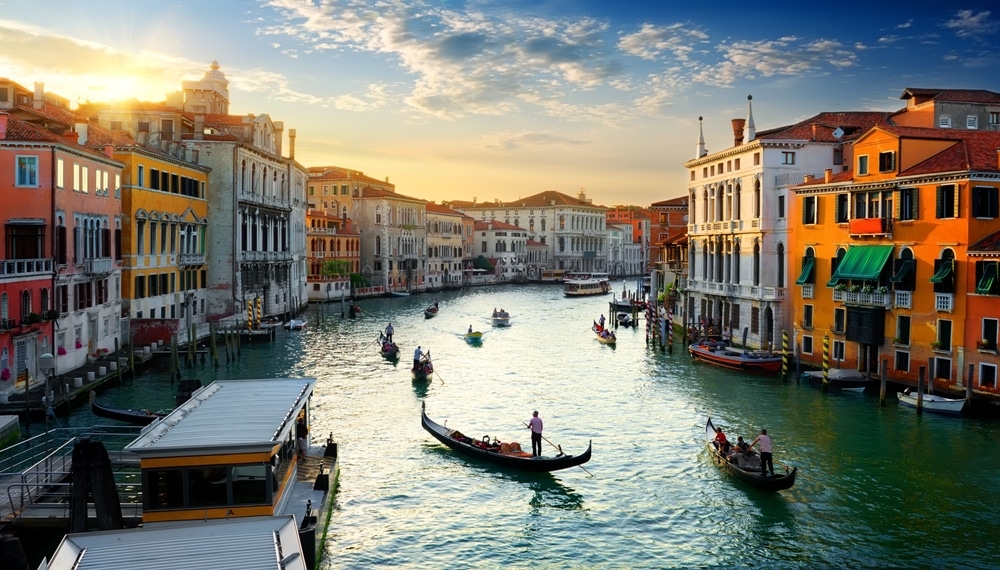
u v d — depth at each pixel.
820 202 40.69
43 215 34.38
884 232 36.12
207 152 58.88
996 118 49.25
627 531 20.30
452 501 22.30
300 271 80.75
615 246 171.62
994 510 21.50
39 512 17.36
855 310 37.69
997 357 31.36
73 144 36.75
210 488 16.30
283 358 47.03
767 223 45.72
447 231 126.81
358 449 27.11
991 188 32.66
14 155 34.12
